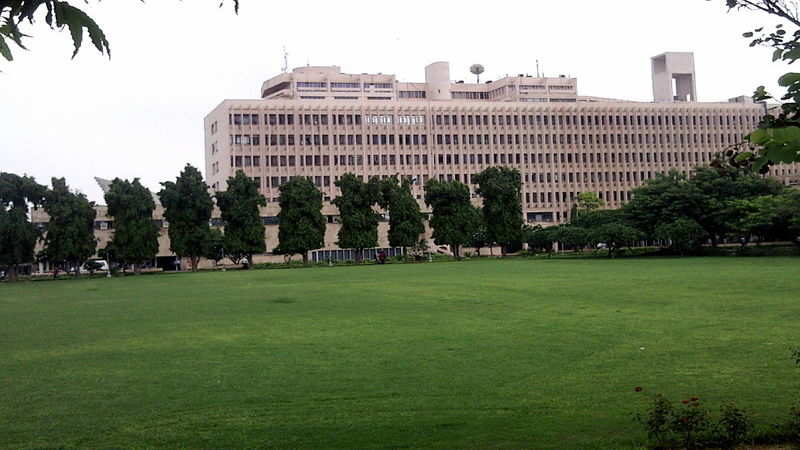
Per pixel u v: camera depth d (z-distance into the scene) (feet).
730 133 440.86
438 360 51.37
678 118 436.76
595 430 31.50
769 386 39.47
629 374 44.29
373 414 36.17
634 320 70.85
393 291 120.57
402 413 36.19
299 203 272.31
